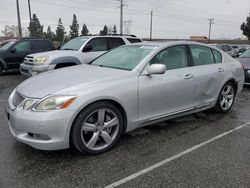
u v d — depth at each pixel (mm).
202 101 5246
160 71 4117
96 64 5047
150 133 4676
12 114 3637
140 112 4219
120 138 4430
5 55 11891
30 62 9180
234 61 6148
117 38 10336
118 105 3975
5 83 9969
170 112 4660
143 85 4176
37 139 3494
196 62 5191
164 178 3268
